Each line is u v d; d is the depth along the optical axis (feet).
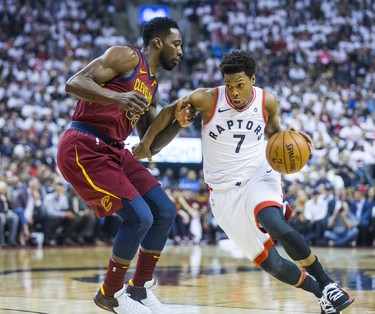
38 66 82.38
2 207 55.21
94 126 17.22
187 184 65.87
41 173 59.62
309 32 93.50
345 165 62.23
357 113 74.54
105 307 17.60
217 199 18.74
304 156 17.75
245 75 17.80
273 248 18.11
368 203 56.24
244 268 34.58
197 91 18.54
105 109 17.10
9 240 55.67
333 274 30.60
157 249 17.99
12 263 38.19
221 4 98.78
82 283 27.17
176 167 68.49
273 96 18.80
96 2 98.63
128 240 17.04
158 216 17.85
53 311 19.04
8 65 81.00
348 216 56.44
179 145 68.44
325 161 62.95
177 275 30.73
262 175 18.39
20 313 18.62
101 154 17.12
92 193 17.16
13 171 57.11
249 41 93.25
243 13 97.09
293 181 59.62
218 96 18.43
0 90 74.95
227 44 91.71
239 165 18.38
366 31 92.84
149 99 17.87
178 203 62.13
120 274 17.22
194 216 62.08
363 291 23.93
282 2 97.96
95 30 93.91
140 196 17.30
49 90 76.23
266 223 17.44
